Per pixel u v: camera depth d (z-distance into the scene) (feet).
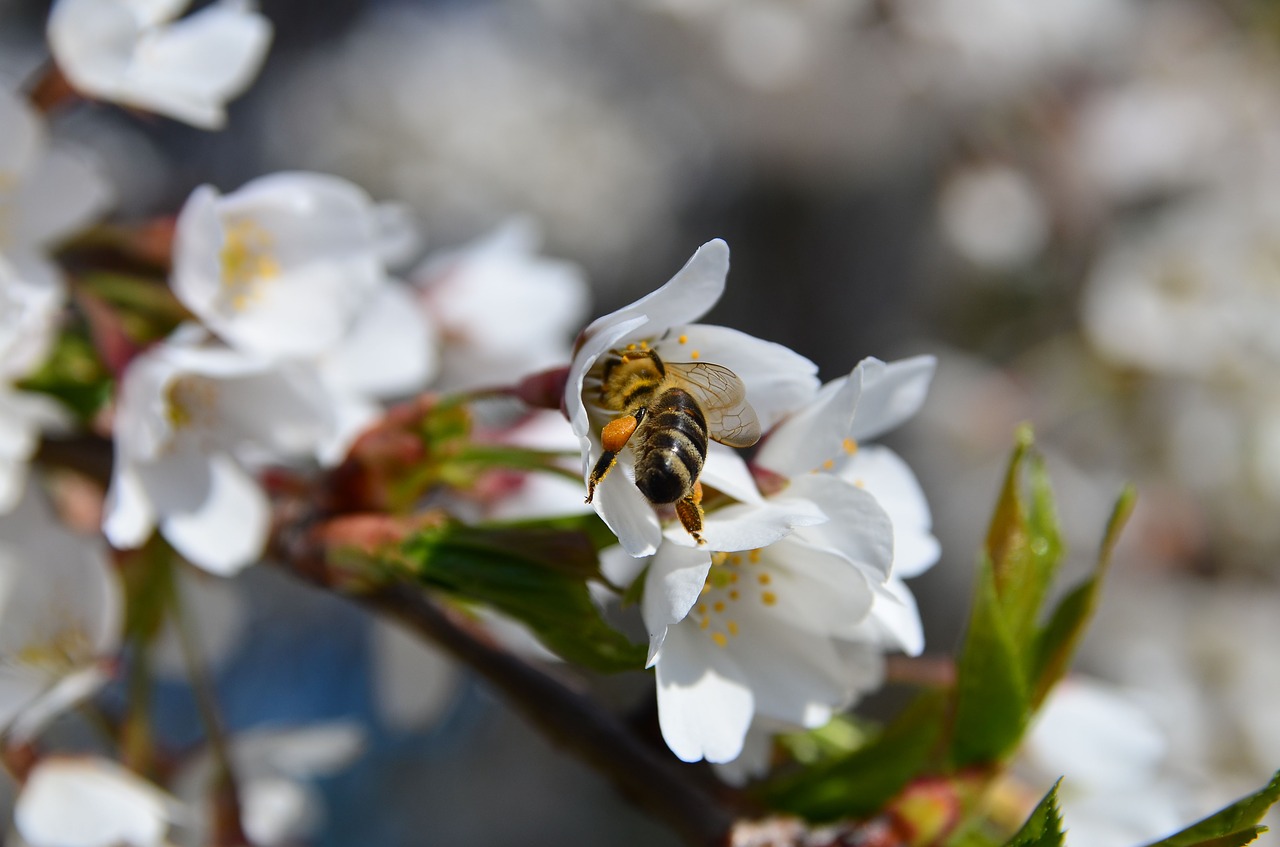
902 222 1.98
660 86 2.14
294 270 0.85
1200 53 1.86
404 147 2.10
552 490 0.89
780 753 0.81
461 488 0.84
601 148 2.12
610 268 2.16
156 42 0.87
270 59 2.24
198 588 0.95
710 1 1.92
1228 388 1.59
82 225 0.85
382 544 0.78
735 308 2.10
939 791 0.77
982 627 0.77
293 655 2.02
